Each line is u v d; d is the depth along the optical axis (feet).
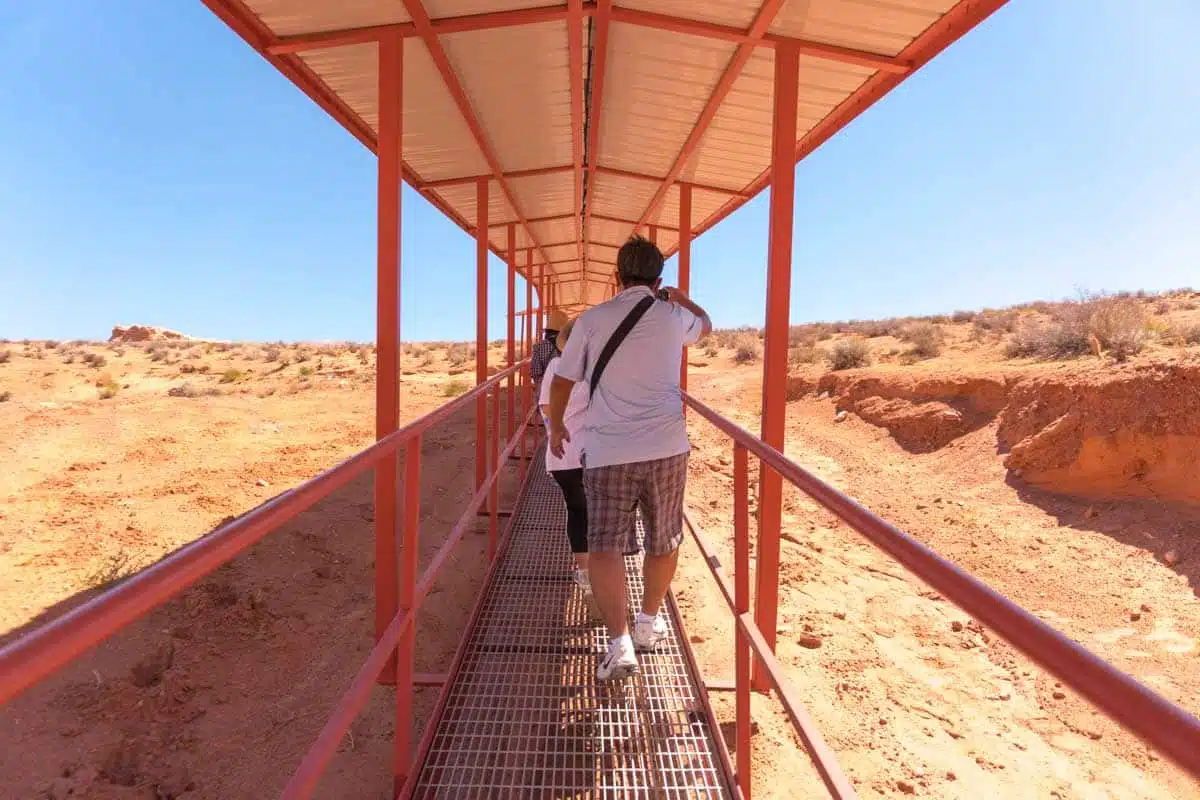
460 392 62.03
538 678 13.53
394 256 13.19
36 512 25.26
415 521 9.86
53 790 11.39
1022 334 48.26
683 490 12.00
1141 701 2.40
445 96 16.43
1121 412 27.53
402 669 10.00
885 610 21.03
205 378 80.79
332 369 88.07
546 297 61.67
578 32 13.30
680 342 11.87
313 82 14.74
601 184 26.43
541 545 21.36
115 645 15.58
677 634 15.14
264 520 4.70
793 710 7.14
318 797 11.71
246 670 15.38
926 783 13.19
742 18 12.38
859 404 47.60
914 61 12.93
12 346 122.83
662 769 10.99
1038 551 24.75
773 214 13.34
